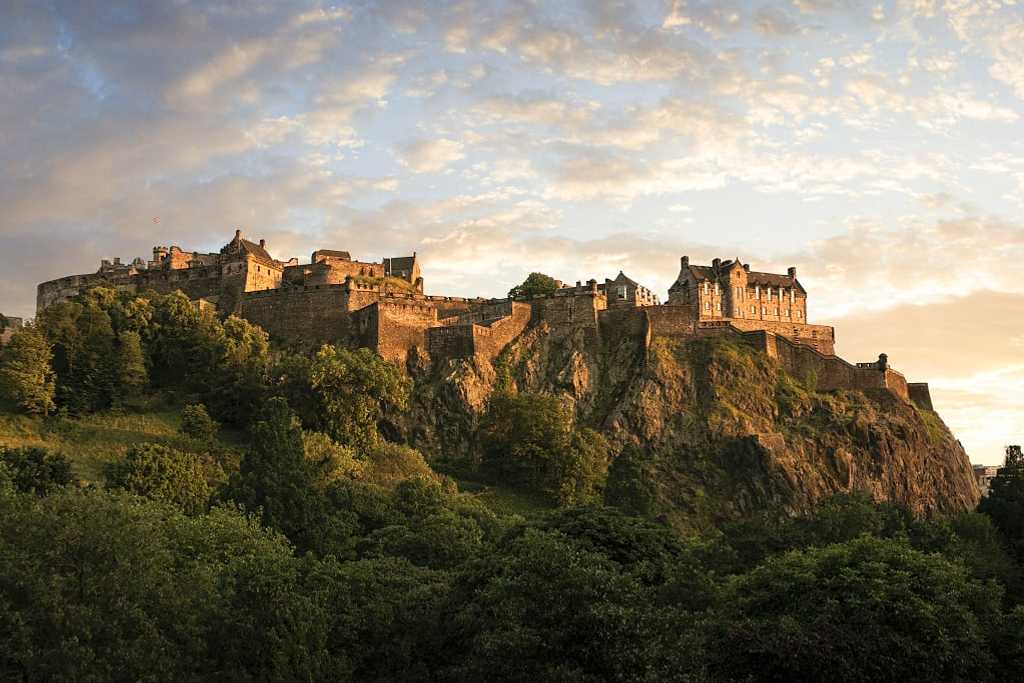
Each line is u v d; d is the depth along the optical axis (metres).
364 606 77.31
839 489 154.12
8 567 58.31
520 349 174.75
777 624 74.25
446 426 157.62
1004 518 133.88
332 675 68.56
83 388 143.75
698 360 173.38
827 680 68.81
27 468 96.69
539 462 147.12
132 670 57.75
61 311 153.50
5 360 142.88
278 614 66.69
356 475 124.94
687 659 65.00
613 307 181.75
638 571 83.31
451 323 181.25
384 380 145.62
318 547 96.69
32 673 54.59
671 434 160.75
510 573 72.06
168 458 105.25
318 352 153.75
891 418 168.88
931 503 163.00
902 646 71.75
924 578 81.62
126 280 199.62
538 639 63.97
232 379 151.62
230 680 64.62
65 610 58.44
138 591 63.06
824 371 176.75
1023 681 76.38
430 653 73.50
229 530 81.94
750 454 154.00
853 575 79.31
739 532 112.75
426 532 99.06
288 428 109.81
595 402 169.62
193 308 168.75
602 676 63.09
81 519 64.38
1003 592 88.38
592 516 93.25
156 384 157.38
